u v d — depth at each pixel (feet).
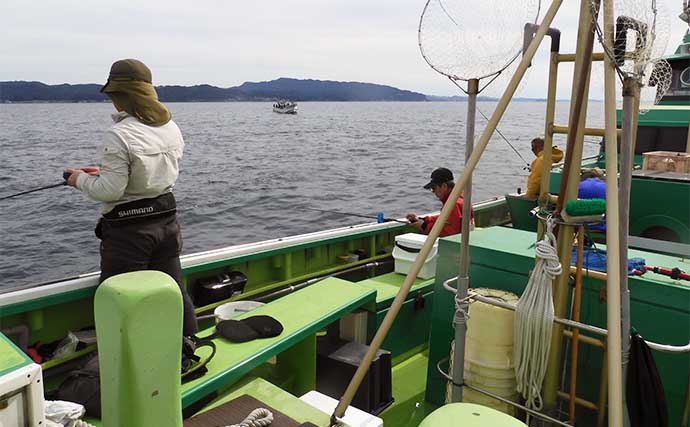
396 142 160.86
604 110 5.67
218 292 11.83
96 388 7.15
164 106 8.64
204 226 53.47
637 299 7.98
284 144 154.51
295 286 13.74
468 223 7.37
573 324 6.89
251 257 12.62
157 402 5.51
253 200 67.05
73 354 9.07
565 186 7.26
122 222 8.30
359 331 11.80
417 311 13.32
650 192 12.65
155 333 5.36
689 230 12.32
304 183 81.61
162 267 8.91
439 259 10.17
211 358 8.26
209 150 135.03
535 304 7.18
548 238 7.18
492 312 8.01
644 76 6.19
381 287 13.20
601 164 16.78
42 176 77.25
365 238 16.43
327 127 247.91
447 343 10.25
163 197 8.70
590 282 8.29
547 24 6.03
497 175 43.06
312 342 10.25
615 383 5.18
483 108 8.46
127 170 8.01
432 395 10.68
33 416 4.72
